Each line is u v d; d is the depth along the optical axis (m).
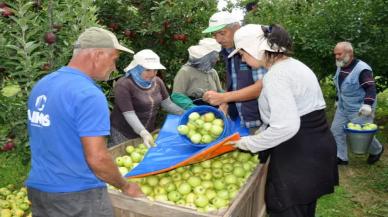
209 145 3.07
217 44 4.55
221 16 3.84
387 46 7.20
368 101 5.50
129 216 2.90
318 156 2.90
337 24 7.45
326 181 2.97
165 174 3.25
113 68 2.52
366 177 5.84
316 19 7.63
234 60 3.78
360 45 7.11
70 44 3.68
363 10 7.29
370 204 5.02
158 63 3.96
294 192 2.88
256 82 3.47
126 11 6.32
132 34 6.43
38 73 3.44
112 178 2.40
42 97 2.35
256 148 2.78
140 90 4.07
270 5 8.57
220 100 3.47
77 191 2.37
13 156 3.74
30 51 3.37
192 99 4.61
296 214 2.97
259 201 3.73
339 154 6.16
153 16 6.25
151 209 2.79
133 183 2.79
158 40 6.60
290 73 2.76
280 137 2.66
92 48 2.37
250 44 2.82
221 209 2.71
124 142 3.89
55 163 2.35
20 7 3.36
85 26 3.79
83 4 3.81
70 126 2.27
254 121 3.76
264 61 2.86
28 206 4.13
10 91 3.47
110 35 2.45
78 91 2.26
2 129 3.52
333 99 10.11
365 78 5.53
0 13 3.54
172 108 4.44
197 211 2.70
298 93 2.79
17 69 3.62
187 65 4.68
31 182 2.47
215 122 3.30
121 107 3.96
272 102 2.67
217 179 3.16
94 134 2.23
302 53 8.10
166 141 3.46
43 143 2.37
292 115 2.64
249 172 3.36
